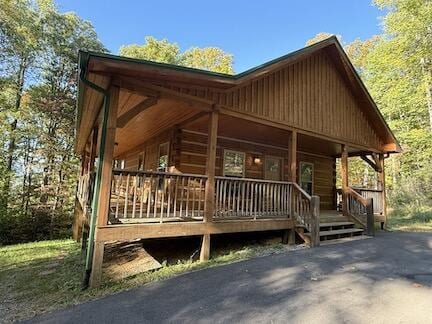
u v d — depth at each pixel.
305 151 12.36
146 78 5.30
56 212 15.45
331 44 9.38
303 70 8.91
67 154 16.91
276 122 7.84
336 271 4.88
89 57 4.32
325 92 9.55
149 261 5.29
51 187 15.63
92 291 4.27
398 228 10.96
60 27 18.52
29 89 17.38
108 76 4.86
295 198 7.80
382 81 17.22
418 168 17.75
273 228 7.11
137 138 11.05
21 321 3.42
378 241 7.77
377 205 10.91
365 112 11.04
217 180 6.36
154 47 26.66
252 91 7.31
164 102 6.30
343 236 8.52
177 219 6.05
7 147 16.30
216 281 4.45
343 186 9.88
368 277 4.54
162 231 5.34
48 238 14.75
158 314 3.37
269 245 7.24
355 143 10.44
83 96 5.59
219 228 6.12
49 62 18.28
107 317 3.35
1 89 16.11
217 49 27.53
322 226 8.23
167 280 4.58
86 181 8.16
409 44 14.82
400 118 18.05
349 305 3.48
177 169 8.31
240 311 3.37
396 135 16.58
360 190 10.26
